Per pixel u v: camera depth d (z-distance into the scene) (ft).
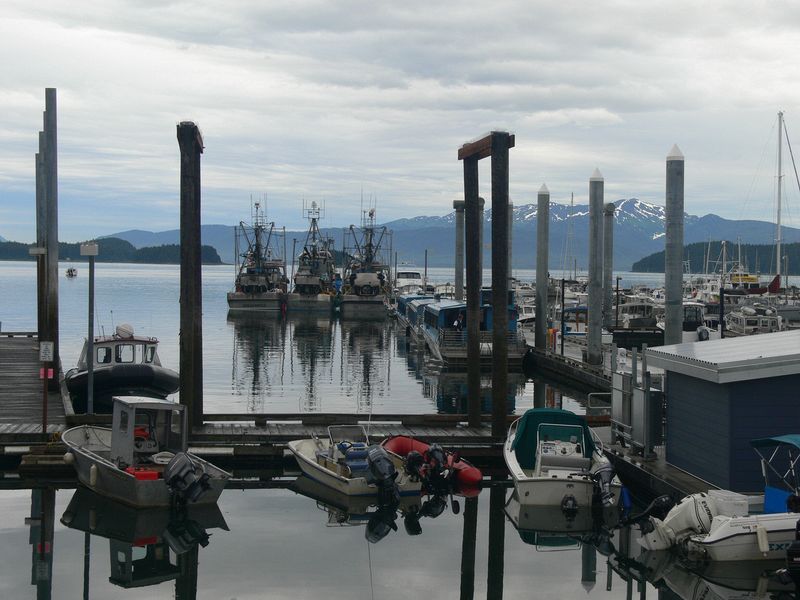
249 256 395.55
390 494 79.05
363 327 292.20
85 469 79.87
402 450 87.97
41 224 149.38
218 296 481.05
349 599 56.59
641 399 85.05
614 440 91.15
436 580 60.64
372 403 141.18
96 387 121.90
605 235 239.71
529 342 223.30
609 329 222.07
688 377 77.61
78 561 63.36
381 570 62.44
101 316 302.86
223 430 95.61
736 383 70.08
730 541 59.93
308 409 133.18
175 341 224.33
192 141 96.48
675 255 113.50
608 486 73.36
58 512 75.20
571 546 69.15
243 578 60.18
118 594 56.90
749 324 228.02
